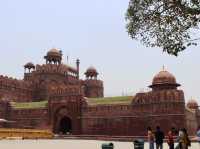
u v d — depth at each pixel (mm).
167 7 8953
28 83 49094
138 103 34625
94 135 36125
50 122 39406
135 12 9477
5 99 43375
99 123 36531
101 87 55281
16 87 46781
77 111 37969
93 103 37594
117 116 35625
